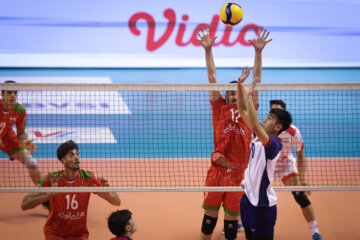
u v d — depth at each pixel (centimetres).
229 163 1302
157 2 3462
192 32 3503
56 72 3453
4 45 3434
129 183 2097
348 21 3553
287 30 3538
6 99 1688
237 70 3538
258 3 3494
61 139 2888
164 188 1249
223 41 3488
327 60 3575
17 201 1830
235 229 1298
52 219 1208
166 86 1216
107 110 3262
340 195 1978
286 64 3566
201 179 2192
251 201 1052
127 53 3506
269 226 1061
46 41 3462
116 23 3478
